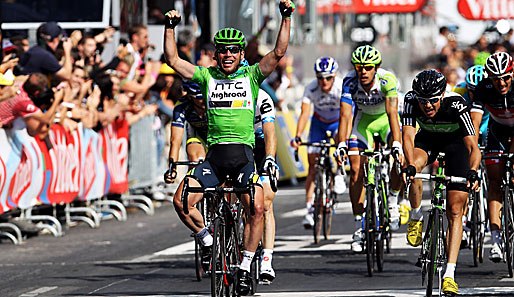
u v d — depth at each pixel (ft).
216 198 62.75
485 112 84.94
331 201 97.04
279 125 154.51
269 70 60.90
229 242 60.59
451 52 210.18
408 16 312.50
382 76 79.77
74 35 106.52
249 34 165.17
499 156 69.87
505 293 63.98
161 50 136.15
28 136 93.56
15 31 119.96
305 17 204.13
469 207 77.10
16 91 88.74
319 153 95.14
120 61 111.86
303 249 88.17
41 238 98.32
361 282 70.18
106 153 111.04
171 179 63.93
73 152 102.99
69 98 100.01
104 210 113.91
